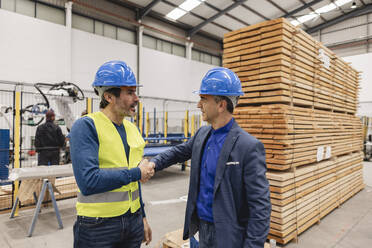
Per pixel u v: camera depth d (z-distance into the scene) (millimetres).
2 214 4207
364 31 14398
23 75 8984
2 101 8578
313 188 3834
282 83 3246
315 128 3846
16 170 3637
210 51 17031
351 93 5668
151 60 13266
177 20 14047
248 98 3631
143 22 12953
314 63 3943
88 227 1337
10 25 8695
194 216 1494
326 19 15344
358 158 5934
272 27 3229
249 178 1247
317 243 3322
